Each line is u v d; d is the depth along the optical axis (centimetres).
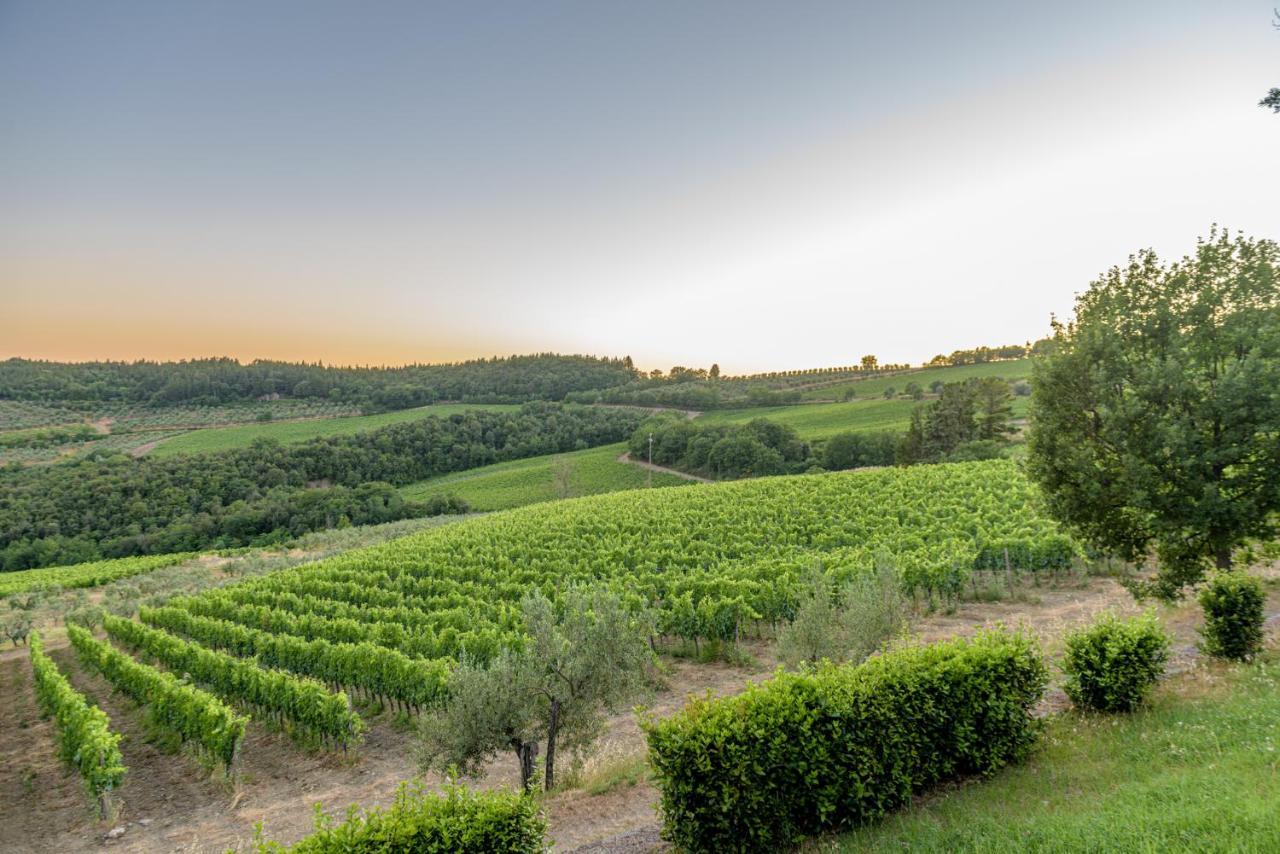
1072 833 626
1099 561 2720
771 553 3662
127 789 1766
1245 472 1266
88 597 5909
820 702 822
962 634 2083
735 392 18162
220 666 2472
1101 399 1384
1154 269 1402
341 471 11006
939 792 858
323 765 1812
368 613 3325
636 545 4303
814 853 755
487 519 6688
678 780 775
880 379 16088
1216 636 1205
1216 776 707
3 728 2512
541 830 752
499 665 1212
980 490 4559
